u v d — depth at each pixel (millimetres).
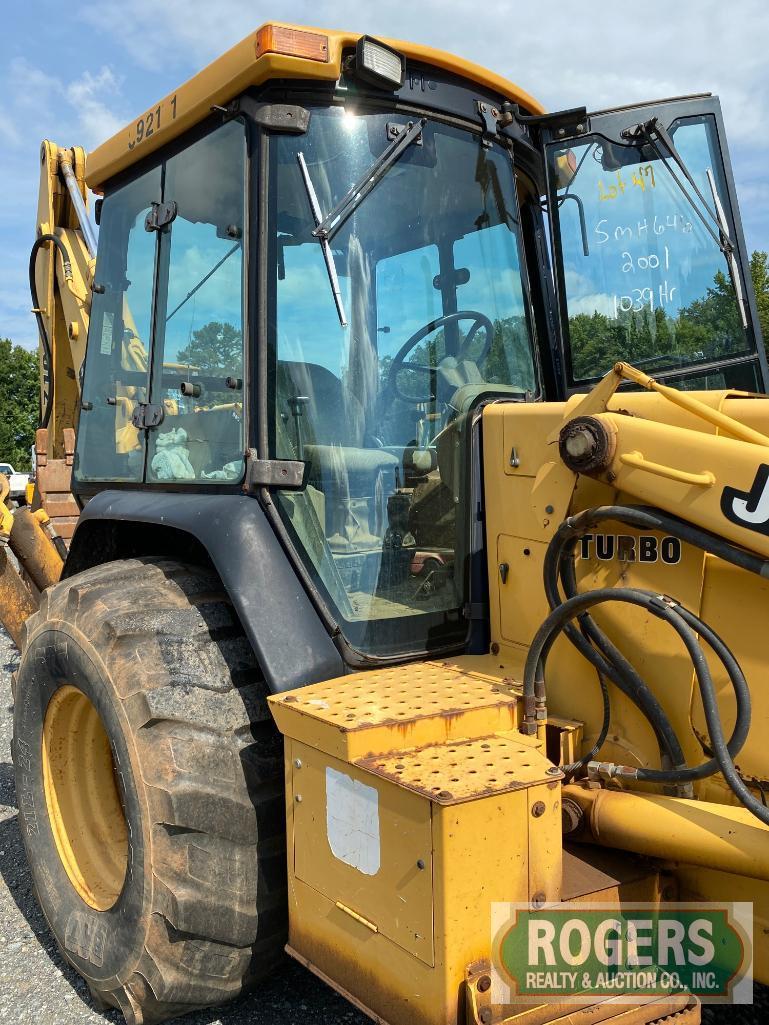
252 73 2260
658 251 2996
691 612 1912
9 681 6035
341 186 2363
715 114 2969
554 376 3182
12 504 7961
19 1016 2510
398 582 2365
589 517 1979
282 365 2326
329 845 1934
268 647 2139
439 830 1641
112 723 2248
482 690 2084
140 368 2926
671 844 1822
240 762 2188
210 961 2174
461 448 2490
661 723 1904
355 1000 1873
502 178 2758
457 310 2609
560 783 1771
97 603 2416
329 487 2336
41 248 4863
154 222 2836
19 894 3195
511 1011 1705
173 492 2648
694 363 2982
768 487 1765
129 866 2229
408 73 2467
